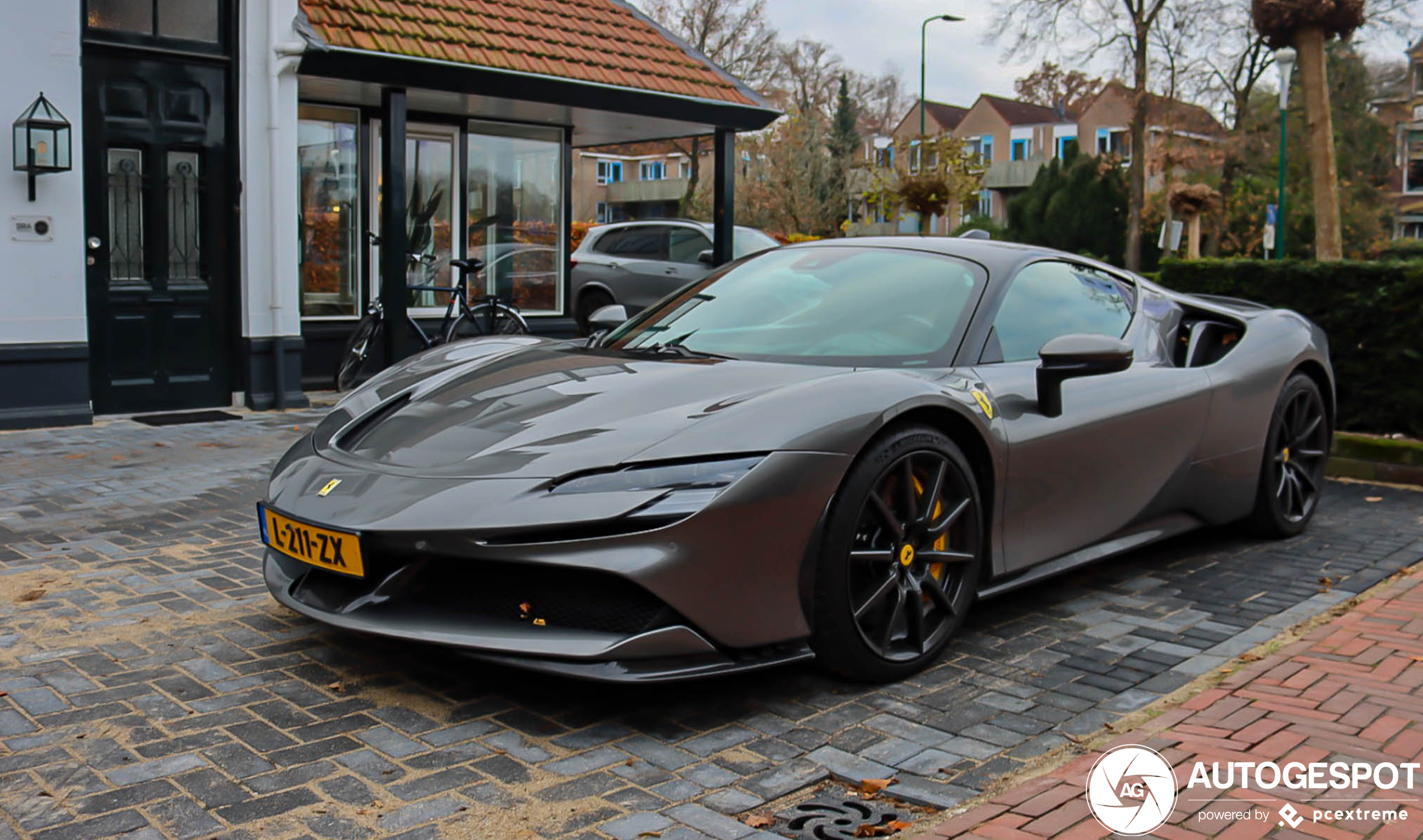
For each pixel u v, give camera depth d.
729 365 3.05
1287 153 31.42
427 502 2.53
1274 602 3.66
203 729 2.46
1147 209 32.41
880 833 2.05
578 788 2.21
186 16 6.88
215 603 3.38
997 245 3.77
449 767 2.29
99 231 6.69
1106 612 3.53
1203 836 1.98
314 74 7.19
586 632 2.48
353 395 3.38
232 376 7.30
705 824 2.08
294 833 2.00
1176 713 2.60
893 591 2.82
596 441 2.60
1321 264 6.30
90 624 3.16
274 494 2.91
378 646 3.01
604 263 12.18
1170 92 29.61
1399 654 3.03
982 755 2.42
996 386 3.16
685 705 2.67
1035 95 30.58
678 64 9.31
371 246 8.57
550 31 8.72
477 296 9.30
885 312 3.35
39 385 6.38
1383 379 6.11
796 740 2.49
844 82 52.88
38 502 4.65
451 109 8.70
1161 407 3.74
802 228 37.75
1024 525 3.24
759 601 2.55
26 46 6.14
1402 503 5.34
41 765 2.26
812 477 2.58
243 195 7.11
